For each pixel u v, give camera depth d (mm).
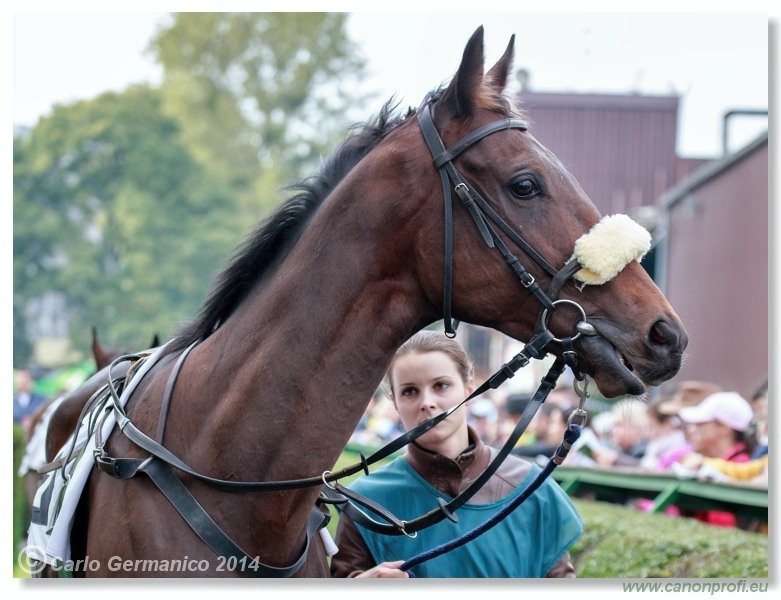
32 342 30906
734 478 5688
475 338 15641
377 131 2838
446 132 2666
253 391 2590
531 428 8906
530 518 3094
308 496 2613
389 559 3098
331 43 39000
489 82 2795
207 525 2549
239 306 2795
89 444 2906
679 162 19703
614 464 7469
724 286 10445
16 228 31516
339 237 2652
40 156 32688
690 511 5980
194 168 33594
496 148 2613
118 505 2668
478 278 2590
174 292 31297
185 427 2686
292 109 39094
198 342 2877
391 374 3182
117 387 3066
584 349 2547
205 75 38688
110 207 32438
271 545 2586
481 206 2592
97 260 31578
